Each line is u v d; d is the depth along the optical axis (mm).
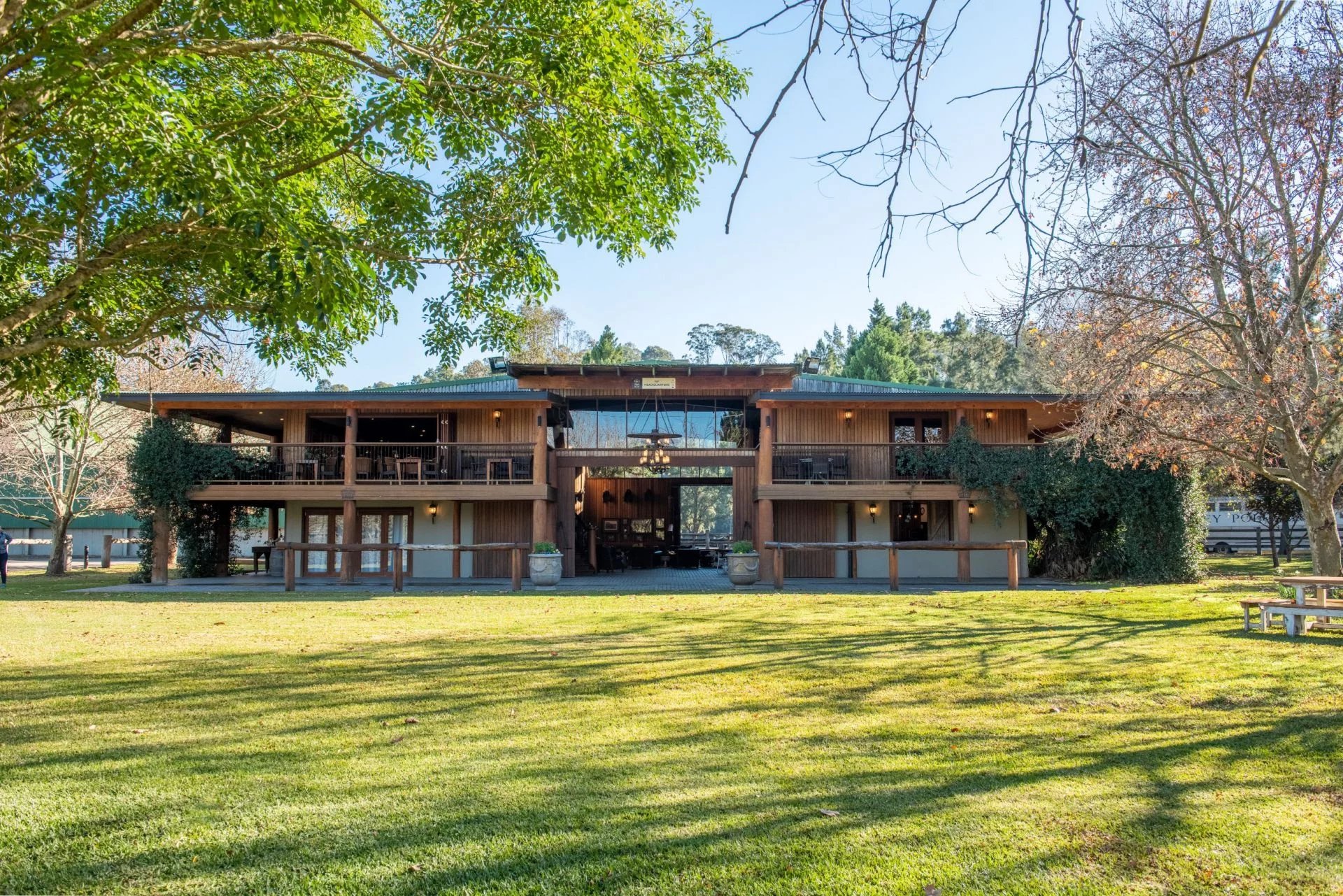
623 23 6711
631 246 7887
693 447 21562
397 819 3514
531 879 2953
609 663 7273
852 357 39938
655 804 3693
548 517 19703
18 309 6227
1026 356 18625
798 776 4082
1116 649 7953
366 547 15758
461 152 7375
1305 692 5977
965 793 3834
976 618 10750
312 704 5664
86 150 5395
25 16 5496
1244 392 10273
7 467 23469
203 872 3025
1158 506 17531
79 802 3719
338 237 5934
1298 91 8875
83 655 7684
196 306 6898
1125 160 9453
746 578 17219
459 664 7242
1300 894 2828
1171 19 9109
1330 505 11617
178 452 18078
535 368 20219
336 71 7664
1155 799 3752
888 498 18531
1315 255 9203
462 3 6637
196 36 6270
